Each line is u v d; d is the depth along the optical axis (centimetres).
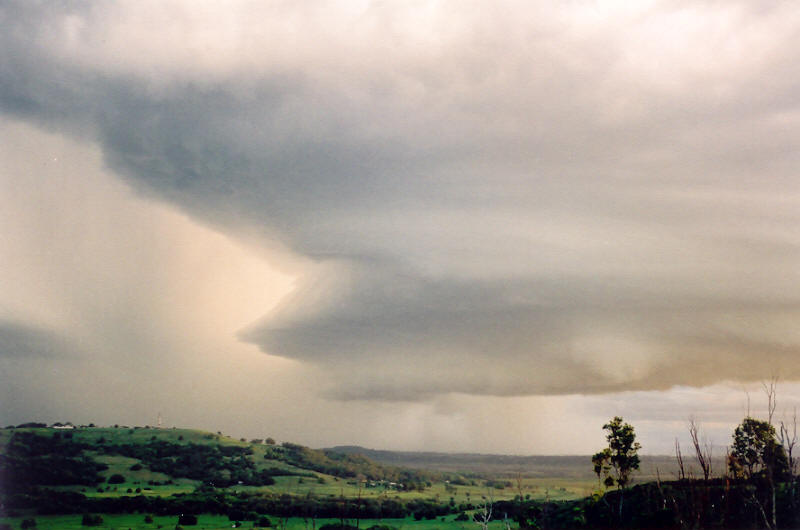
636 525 9350
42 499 17162
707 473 6362
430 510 16925
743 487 7088
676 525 8488
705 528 6238
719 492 7081
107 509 16988
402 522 15162
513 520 12988
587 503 11319
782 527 6450
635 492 10562
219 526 15325
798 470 7350
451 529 13150
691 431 6731
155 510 17250
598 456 11431
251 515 16675
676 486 9269
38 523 15088
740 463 7512
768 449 7350
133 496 18275
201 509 17488
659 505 9506
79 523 15225
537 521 11594
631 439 11188
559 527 10756
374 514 17012
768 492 6912
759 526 6469
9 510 16062
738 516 6600
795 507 6650
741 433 7650
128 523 15475
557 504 13075
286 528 15100
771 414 6556
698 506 6294
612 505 10538
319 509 17600
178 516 16625
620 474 11162
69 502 17225
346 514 17038
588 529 9875
